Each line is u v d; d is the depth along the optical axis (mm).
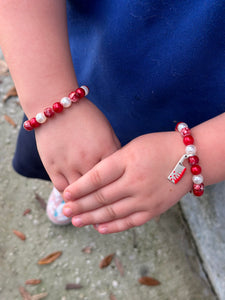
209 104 222
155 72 218
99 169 188
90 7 219
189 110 233
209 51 194
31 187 431
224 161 192
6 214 409
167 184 190
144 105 242
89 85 264
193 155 186
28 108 196
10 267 375
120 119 272
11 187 429
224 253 341
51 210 391
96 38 231
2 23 187
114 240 399
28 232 399
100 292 368
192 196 373
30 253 386
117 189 192
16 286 364
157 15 195
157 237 404
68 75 195
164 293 371
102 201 199
